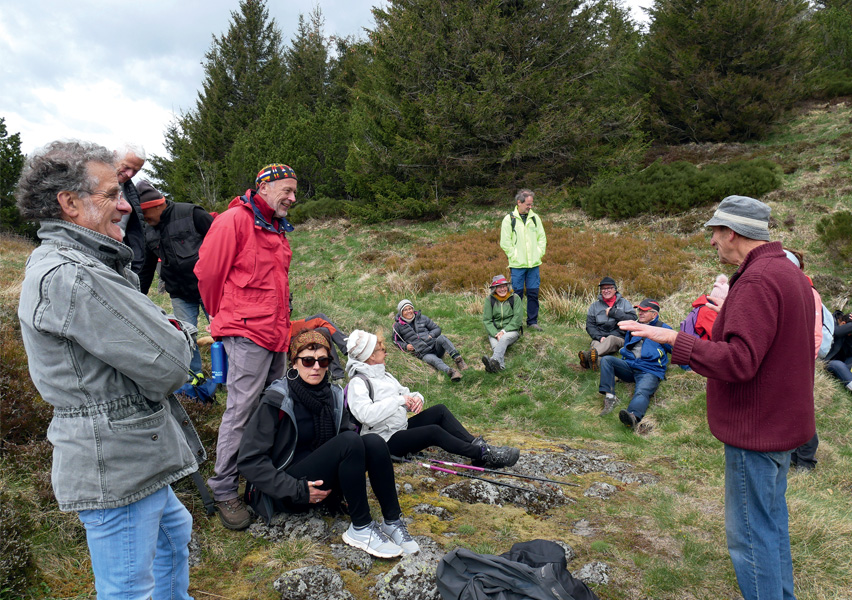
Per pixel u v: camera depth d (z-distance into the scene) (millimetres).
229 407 3018
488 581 2398
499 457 3895
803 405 2236
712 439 5223
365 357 3594
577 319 8648
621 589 2754
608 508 3613
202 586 2572
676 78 19125
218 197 23484
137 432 1681
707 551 3094
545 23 16219
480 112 15578
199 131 29906
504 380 6945
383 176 17172
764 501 2268
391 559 2812
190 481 3326
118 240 1781
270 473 2799
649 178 14859
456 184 17266
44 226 1620
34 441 3529
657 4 19422
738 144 17688
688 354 2193
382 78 17531
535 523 3371
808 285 2336
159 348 1664
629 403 5918
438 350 7430
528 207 7871
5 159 17422
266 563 2723
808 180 13484
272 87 30359
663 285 9953
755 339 2145
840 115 18031
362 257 13719
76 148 1649
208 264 2959
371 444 2869
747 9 17188
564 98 16203
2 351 4398
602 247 11969
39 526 2795
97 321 1554
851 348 6617
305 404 2977
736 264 2475
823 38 22375
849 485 4359
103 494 1629
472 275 11070
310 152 20703
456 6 16750
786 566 2334
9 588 2322
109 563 1690
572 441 5414
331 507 3197
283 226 3176
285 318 3172
